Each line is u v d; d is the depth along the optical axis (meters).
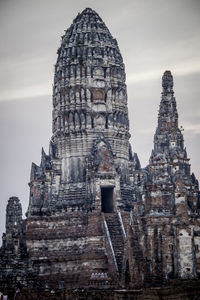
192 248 125.25
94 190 154.88
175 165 140.00
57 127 166.00
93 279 135.88
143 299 111.38
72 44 168.25
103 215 150.12
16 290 135.00
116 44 171.00
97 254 145.50
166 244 127.56
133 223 136.38
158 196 135.75
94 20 171.38
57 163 163.38
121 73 168.50
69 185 160.62
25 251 149.12
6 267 145.50
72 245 151.12
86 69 165.62
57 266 149.12
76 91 165.00
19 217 153.00
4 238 153.50
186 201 130.25
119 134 164.75
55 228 154.75
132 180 164.88
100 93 165.25
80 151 162.25
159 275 128.38
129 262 132.12
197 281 116.62
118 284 133.38
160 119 147.25
